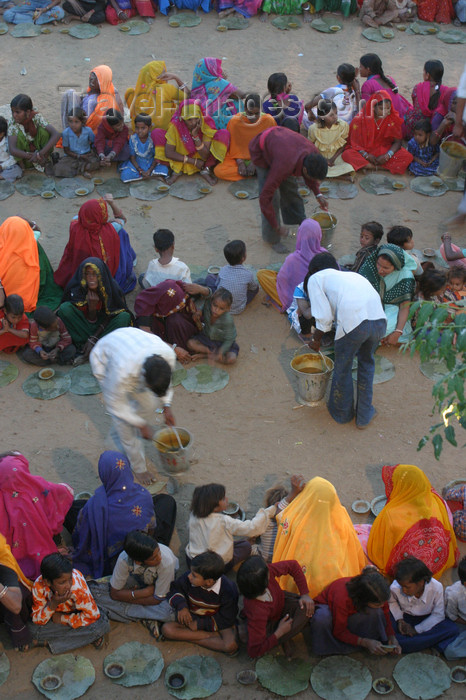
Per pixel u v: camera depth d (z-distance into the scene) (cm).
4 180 886
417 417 630
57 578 446
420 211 854
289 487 567
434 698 446
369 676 457
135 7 1193
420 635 470
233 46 1141
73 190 877
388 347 691
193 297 685
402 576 455
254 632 452
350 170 894
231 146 892
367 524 540
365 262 674
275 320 721
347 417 623
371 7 1183
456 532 533
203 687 454
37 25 1180
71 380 660
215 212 855
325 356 630
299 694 450
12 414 630
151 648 474
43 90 1038
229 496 565
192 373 667
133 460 555
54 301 723
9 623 463
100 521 497
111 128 881
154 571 471
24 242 697
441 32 1187
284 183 761
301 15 1213
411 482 504
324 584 479
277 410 636
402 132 934
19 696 450
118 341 502
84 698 450
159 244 685
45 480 523
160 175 894
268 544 509
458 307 459
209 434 615
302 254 696
